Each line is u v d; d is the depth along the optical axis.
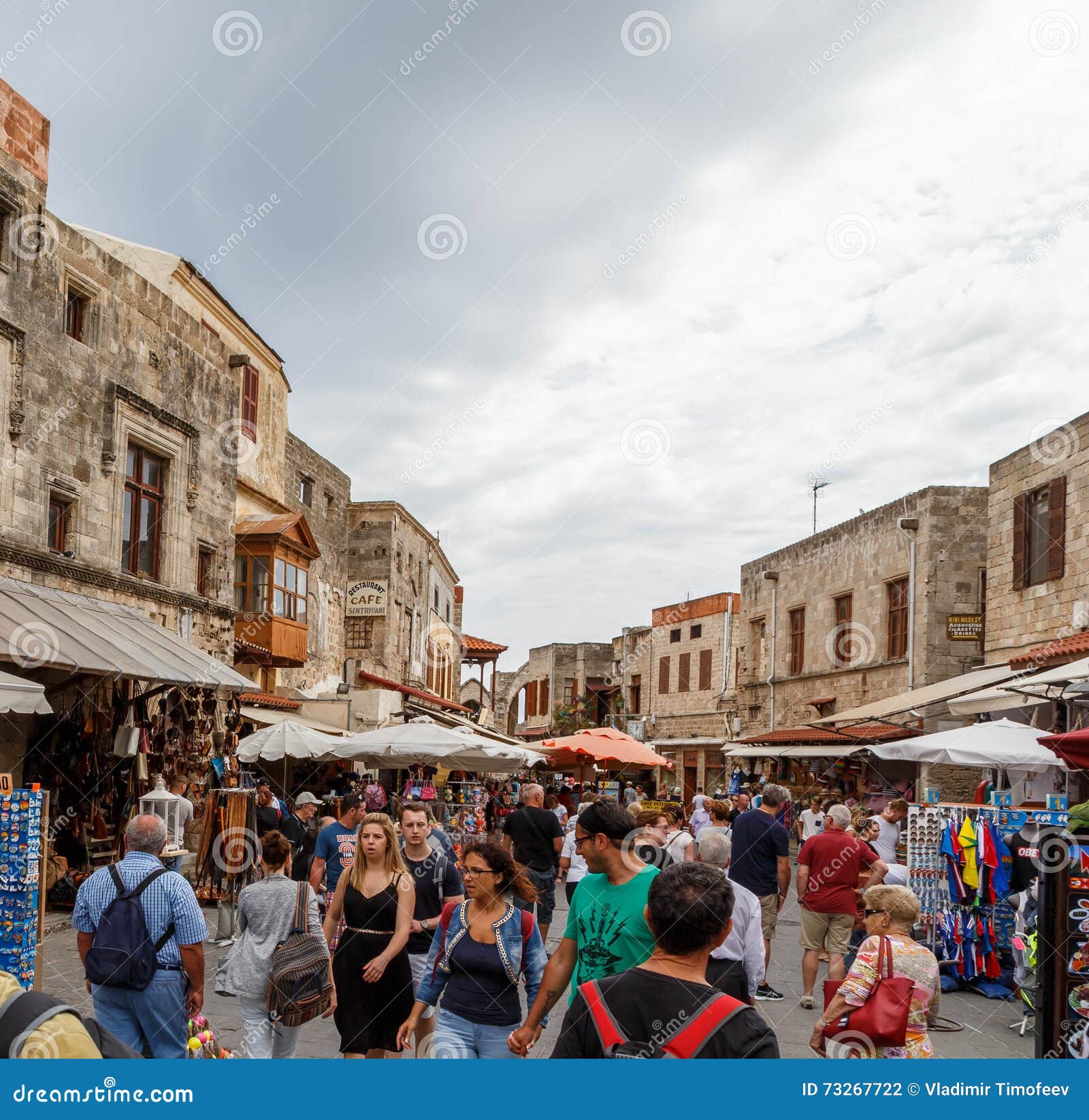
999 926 10.42
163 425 16.75
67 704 14.00
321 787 23.50
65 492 13.99
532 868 10.35
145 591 15.94
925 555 24.62
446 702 37.31
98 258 15.02
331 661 31.75
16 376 12.76
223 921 12.07
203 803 16.55
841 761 27.27
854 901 9.14
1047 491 18.72
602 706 60.34
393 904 5.98
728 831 10.71
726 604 40.50
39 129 13.42
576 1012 3.20
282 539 22.78
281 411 27.44
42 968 7.89
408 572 37.31
